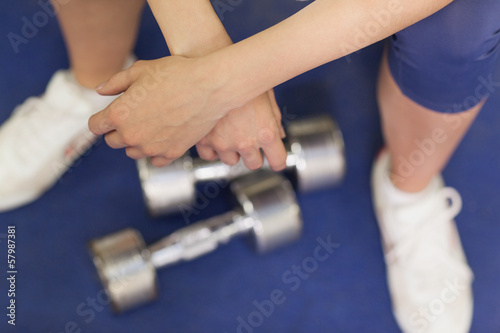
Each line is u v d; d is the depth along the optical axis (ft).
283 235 4.29
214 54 2.73
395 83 3.61
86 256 4.49
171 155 3.07
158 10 2.93
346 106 5.12
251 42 2.70
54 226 4.56
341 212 4.80
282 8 5.34
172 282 4.47
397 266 4.49
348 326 4.44
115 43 4.02
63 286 4.39
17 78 4.95
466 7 2.82
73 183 4.69
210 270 4.53
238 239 4.64
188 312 4.39
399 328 4.48
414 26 3.02
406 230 4.43
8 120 4.69
